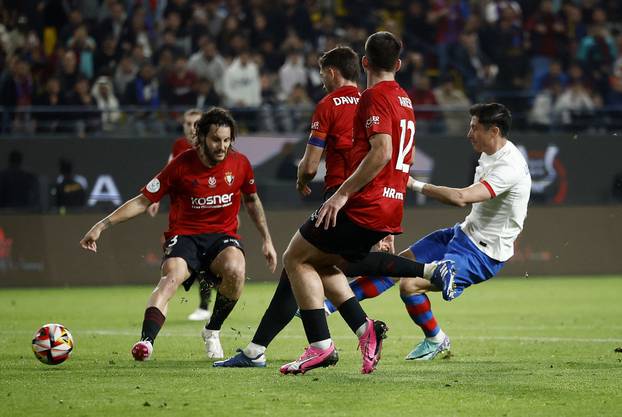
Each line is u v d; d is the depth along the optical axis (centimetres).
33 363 3014
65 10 8381
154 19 8612
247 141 7188
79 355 3288
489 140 3192
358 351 3412
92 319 4772
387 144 2450
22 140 6962
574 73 8625
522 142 7569
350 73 2962
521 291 6444
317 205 7244
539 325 4469
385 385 2484
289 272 2602
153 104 7825
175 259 3136
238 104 7956
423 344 3206
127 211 3103
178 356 3262
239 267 3164
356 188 2448
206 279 3234
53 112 7500
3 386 2505
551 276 7544
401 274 2602
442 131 7800
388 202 2511
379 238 2544
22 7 8300
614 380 2591
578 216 7606
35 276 6862
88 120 7444
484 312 5147
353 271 2603
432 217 7288
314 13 8994
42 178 6969
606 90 8750
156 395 2350
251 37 8569
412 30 8981
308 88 8312
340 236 2509
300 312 2623
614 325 4456
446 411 2148
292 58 8281
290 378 2606
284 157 7238
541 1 9512
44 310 5259
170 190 3219
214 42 8288
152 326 3002
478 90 8562
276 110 7412
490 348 3531
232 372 2747
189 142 4394
